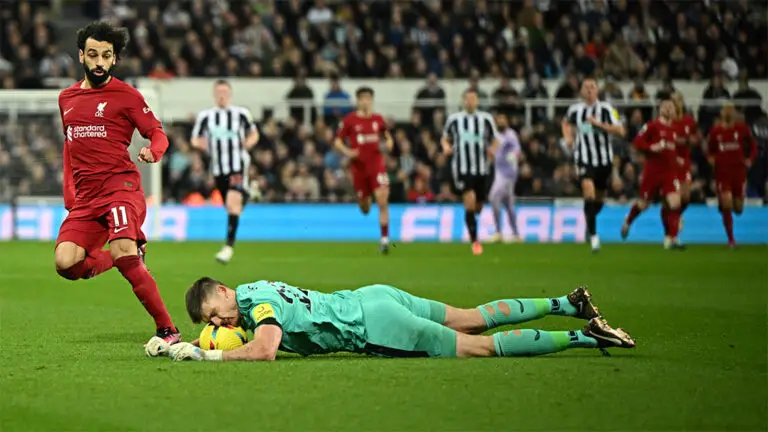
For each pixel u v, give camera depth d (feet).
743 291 61.41
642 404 28.86
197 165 116.37
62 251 38.81
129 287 65.26
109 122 39.04
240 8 134.92
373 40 128.88
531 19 135.33
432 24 135.54
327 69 126.62
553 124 115.75
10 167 116.67
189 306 35.17
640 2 134.62
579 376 32.68
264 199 116.67
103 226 39.60
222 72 126.11
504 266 79.61
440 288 63.16
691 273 73.61
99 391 30.73
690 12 135.03
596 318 35.73
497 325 36.81
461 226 115.34
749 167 112.47
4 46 126.93
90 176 39.06
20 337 43.32
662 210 101.65
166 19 140.87
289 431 26.05
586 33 130.93
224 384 31.45
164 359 36.55
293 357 36.35
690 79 127.54
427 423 26.81
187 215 115.85
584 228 114.73
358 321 34.55
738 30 133.28
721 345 40.09
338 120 118.21
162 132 39.63
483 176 94.58
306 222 116.16
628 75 128.67
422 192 115.85
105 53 38.81
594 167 93.30
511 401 29.19
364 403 28.96
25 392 30.71
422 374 32.76
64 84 119.34
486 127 94.43
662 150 97.25
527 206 114.52
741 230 113.91
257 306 34.58
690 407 28.53
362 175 93.71
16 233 116.57
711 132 102.37
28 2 137.90
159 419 27.32
